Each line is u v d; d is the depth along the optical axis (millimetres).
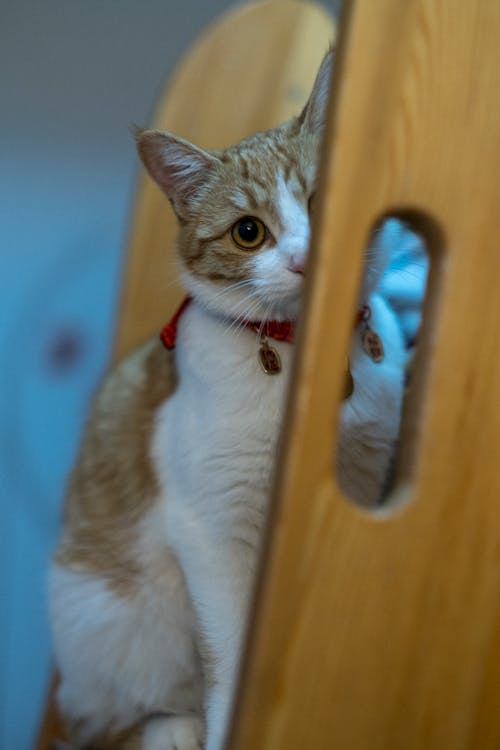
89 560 1118
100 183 1614
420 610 583
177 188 984
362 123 523
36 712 1664
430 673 592
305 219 907
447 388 577
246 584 951
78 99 1580
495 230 568
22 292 1622
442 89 541
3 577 1646
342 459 943
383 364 938
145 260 1313
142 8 1561
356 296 538
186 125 1285
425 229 577
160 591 1075
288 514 539
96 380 1643
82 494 1144
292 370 550
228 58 1292
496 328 579
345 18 523
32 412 1640
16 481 1639
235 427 897
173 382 1031
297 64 1292
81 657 1135
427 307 586
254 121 1292
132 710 1127
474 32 545
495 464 591
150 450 1029
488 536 593
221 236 938
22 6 1541
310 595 552
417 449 582
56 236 1618
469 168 554
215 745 910
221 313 939
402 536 572
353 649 568
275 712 557
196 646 1029
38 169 1593
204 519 951
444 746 604
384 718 583
